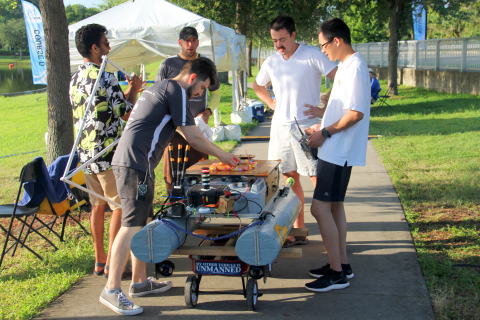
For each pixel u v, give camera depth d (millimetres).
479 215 4852
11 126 14812
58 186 4375
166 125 3062
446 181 6195
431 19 30656
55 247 4359
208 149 3098
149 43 7691
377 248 4102
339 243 3463
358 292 3285
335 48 3262
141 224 3078
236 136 10375
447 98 16797
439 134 9945
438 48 20141
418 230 4516
